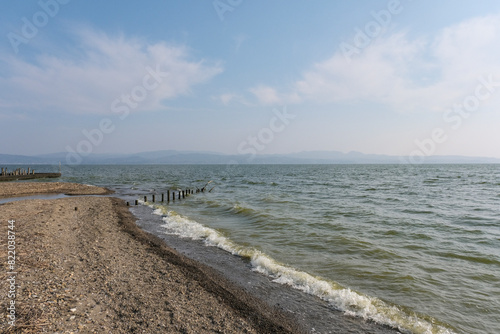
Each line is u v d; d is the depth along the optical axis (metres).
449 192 35.78
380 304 7.29
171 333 5.52
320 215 19.56
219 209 22.70
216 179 66.69
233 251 11.67
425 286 8.34
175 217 18.67
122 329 5.48
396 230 15.23
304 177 74.62
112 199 27.66
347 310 7.05
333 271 9.51
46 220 14.96
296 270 9.48
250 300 7.46
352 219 18.27
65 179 60.06
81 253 9.98
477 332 6.16
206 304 7.02
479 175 75.69
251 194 34.47
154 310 6.40
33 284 6.90
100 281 7.69
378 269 9.66
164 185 48.16
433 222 17.44
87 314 5.84
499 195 32.38
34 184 35.81
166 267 9.42
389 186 44.91
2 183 36.44
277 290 8.13
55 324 5.26
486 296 7.75
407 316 6.75
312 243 12.73
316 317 6.71
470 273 9.33
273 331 6.04
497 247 12.27
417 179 62.00
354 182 54.34
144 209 22.81
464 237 13.92
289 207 23.36
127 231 14.53
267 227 15.87
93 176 72.62
